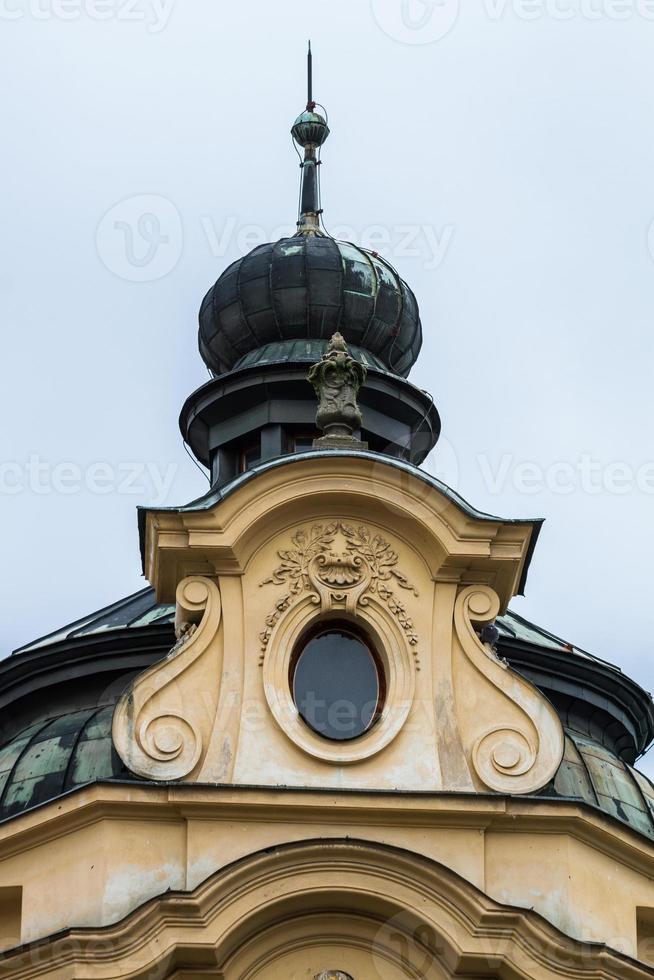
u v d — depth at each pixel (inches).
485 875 1274.6
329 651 1333.7
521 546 1344.7
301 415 1600.6
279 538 1348.4
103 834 1268.5
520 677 1330.0
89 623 1558.8
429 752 1305.4
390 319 1662.2
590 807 1294.3
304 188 1738.4
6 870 1300.4
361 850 1252.5
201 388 1619.1
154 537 1336.1
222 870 1238.3
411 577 1348.4
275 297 1646.2
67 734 1464.1
